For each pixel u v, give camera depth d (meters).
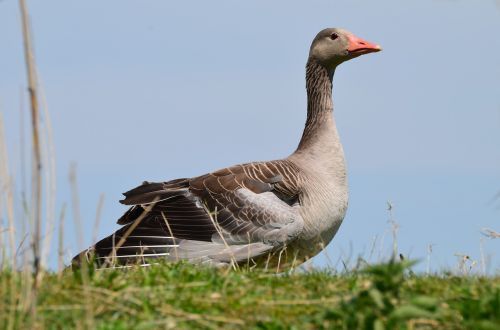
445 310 10.54
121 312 10.55
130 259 15.95
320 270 13.27
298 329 10.11
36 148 10.52
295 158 17.80
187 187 17.34
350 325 9.68
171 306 10.66
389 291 9.91
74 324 10.23
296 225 16.58
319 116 18.39
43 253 11.11
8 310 10.45
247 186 16.94
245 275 12.59
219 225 16.59
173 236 16.44
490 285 11.45
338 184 17.39
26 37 10.46
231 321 10.36
